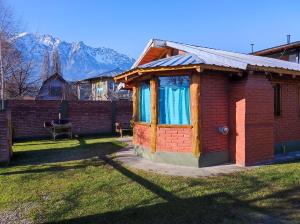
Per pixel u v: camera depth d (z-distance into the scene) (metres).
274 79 11.38
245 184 7.45
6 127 10.15
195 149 9.28
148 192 6.96
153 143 9.98
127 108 19.89
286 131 12.03
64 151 12.70
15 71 30.38
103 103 19.11
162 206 6.13
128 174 8.51
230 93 9.89
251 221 5.40
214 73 9.59
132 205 6.21
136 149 11.37
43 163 10.33
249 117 9.55
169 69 8.99
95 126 18.91
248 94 9.52
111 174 8.56
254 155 9.73
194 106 9.26
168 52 12.00
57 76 38.47
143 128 10.81
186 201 6.39
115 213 5.83
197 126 9.25
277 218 5.51
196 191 6.97
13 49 30.25
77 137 17.91
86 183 7.74
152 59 12.60
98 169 9.23
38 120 17.23
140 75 10.07
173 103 9.70
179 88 9.59
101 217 5.67
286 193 6.76
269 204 6.16
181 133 9.52
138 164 9.77
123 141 15.45
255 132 9.74
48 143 15.45
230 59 9.30
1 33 28.92
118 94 37.59
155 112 9.88
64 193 7.04
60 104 17.84
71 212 5.93
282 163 9.89
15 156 11.82
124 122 19.73
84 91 46.81
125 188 7.27
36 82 33.59
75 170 9.17
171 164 9.65
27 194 7.05
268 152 10.21
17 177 8.52
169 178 8.04
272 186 7.26
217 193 6.82
